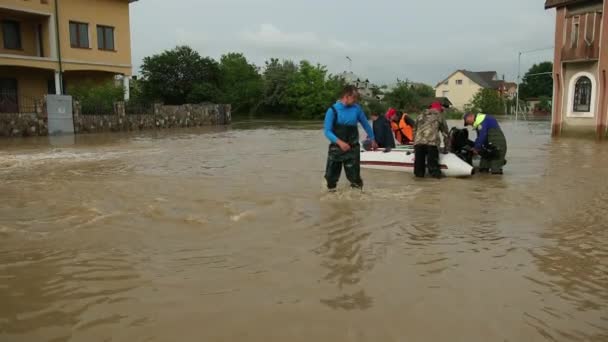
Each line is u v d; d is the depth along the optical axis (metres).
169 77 42.00
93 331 3.13
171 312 3.39
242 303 3.53
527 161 12.43
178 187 8.26
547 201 7.15
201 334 3.07
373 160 10.57
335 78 53.44
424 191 7.93
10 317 3.34
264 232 5.39
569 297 3.68
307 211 6.39
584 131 21.64
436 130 9.25
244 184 8.55
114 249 4.81
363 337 3.03
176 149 15.68
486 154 9.99
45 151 14.98
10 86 28.31
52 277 4.07
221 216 6.12
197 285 3.88
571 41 21.41
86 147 16.41
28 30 28.55
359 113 7.53
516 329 3.15
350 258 4.53
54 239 5.16
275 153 14.32
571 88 21.91
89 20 29.66
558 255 4.65
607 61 20.12
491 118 10.02
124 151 14.97
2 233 5.39
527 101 90.06
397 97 60.91
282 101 50.66
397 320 3.26
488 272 4.19
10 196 7.53
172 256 4.59
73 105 23.64
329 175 7.71
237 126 33.56
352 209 6.53
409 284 3.90
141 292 3.74
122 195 7.55
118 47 31.39
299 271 4.18
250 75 55.59
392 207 6.66
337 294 3.69
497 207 6.71
